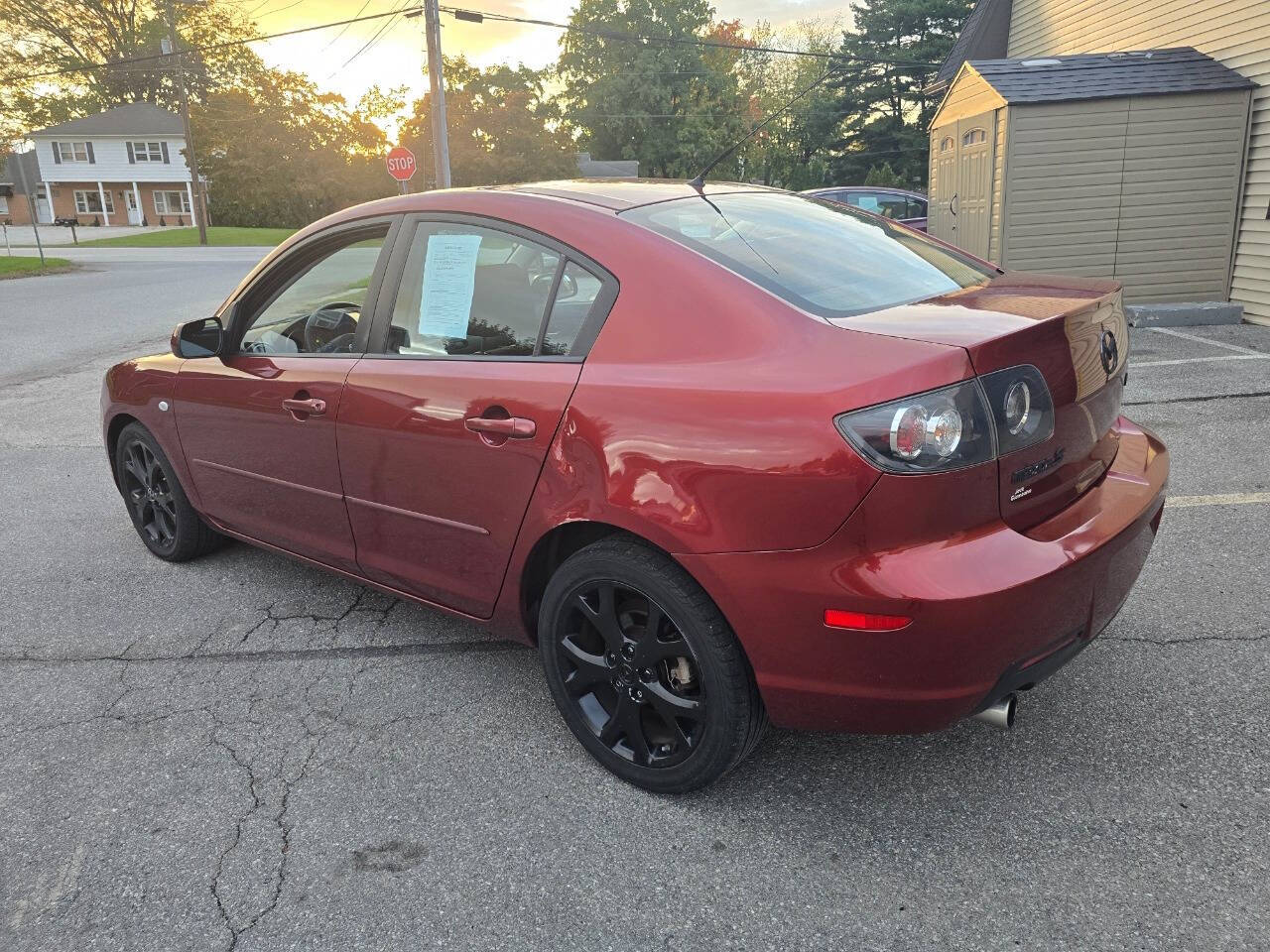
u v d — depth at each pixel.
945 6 51.91
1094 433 2.48
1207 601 3.50
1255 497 4.50
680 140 57.47
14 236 49.69
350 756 2.83
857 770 2.66
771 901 2.19
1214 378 6.77
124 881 2.33
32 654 3.54
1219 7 9.26
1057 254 9.60
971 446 2.03
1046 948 2.01
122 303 16.83
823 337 2.21
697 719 2.43
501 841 2.43
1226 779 2.51
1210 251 9.38
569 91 61.22
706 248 2.52
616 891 2.24
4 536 4.88
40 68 64.88
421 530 2.99
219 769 2.79
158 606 3.94
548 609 2.68
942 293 2.63
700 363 2.32
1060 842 2.32
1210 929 2.03
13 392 8.95
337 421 3.13
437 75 19.58
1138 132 9.17
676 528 2.27
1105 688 2.98
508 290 2.75
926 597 2.00
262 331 3.56
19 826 2.55
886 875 2.25
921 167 54.09
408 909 2.21
